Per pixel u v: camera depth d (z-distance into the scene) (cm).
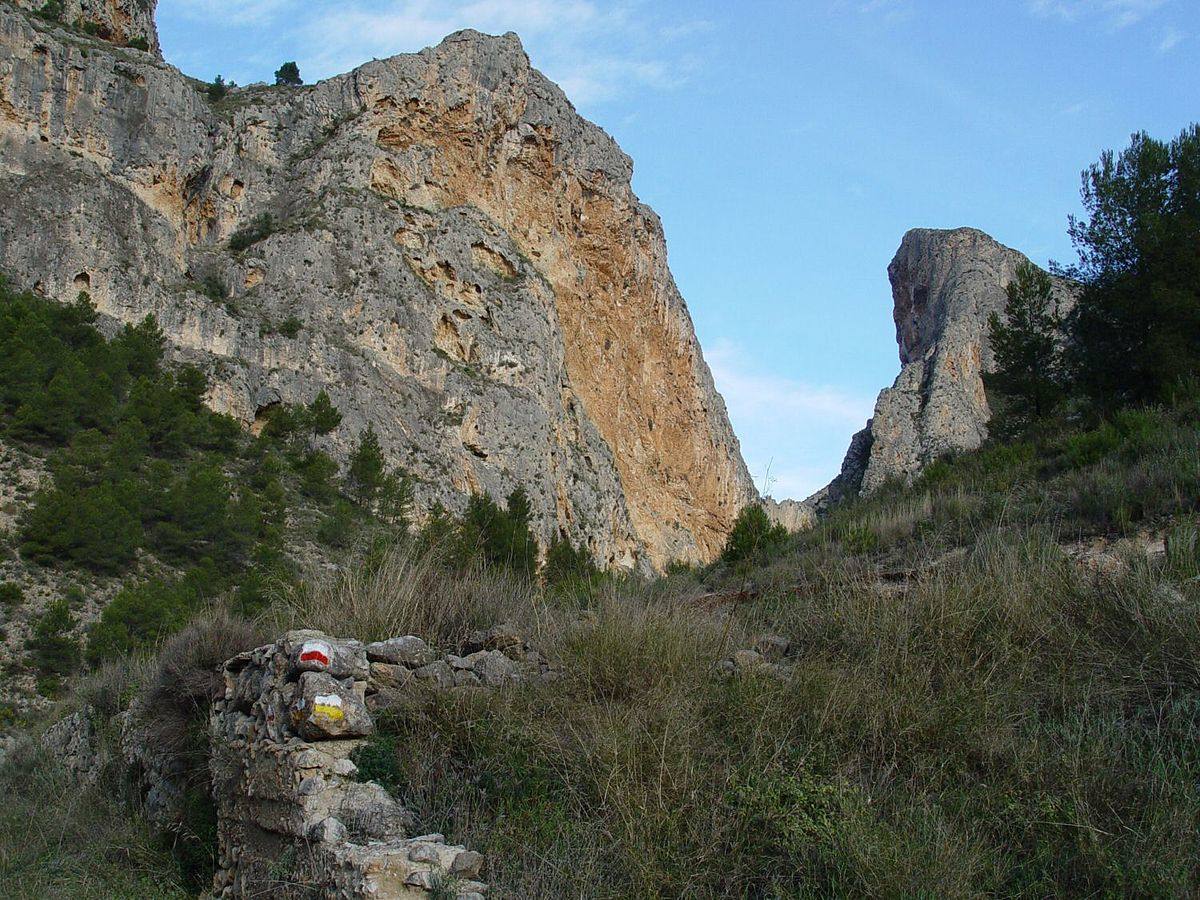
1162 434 1470
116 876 952
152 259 5897
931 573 1048
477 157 8125
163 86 6588
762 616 1088
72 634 2919
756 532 1920
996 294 8019
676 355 9688
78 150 6122
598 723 781
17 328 4725
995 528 1198
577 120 9050
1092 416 2066
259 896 759
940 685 812
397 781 777
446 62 8175
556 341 7838
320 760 775
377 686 875
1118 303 2192
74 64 6200
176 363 5506
